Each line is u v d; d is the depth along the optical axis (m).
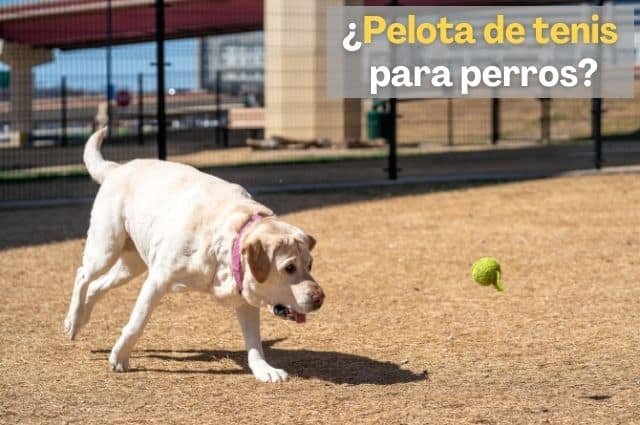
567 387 6.24
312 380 6.52
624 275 9.86
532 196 15.75
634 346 7.27
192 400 6.05
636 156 22.72
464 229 12.77
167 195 6.50
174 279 6.40
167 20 34.25
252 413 5.77
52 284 9.77
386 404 5.91
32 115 36.44
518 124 32.12
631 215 13.72
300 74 27.94
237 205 6.29
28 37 38.16
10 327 8.02
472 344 7.43
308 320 8.23
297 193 16.81
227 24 33.59
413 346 7.41
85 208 15.66
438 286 9.48
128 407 5.92
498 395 6.07
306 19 27.44
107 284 7.12
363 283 9.63
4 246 12.01
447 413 5.71
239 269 6.08
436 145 28.06
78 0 36.12
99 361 7.02
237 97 44.28
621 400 5.93
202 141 31.58
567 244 11.59
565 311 8.41
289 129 27.69
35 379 6.55
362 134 31.78
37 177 20.19
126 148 28.34
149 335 7.74
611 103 32.69
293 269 5.91
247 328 6.62
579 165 20.56
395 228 12.91
